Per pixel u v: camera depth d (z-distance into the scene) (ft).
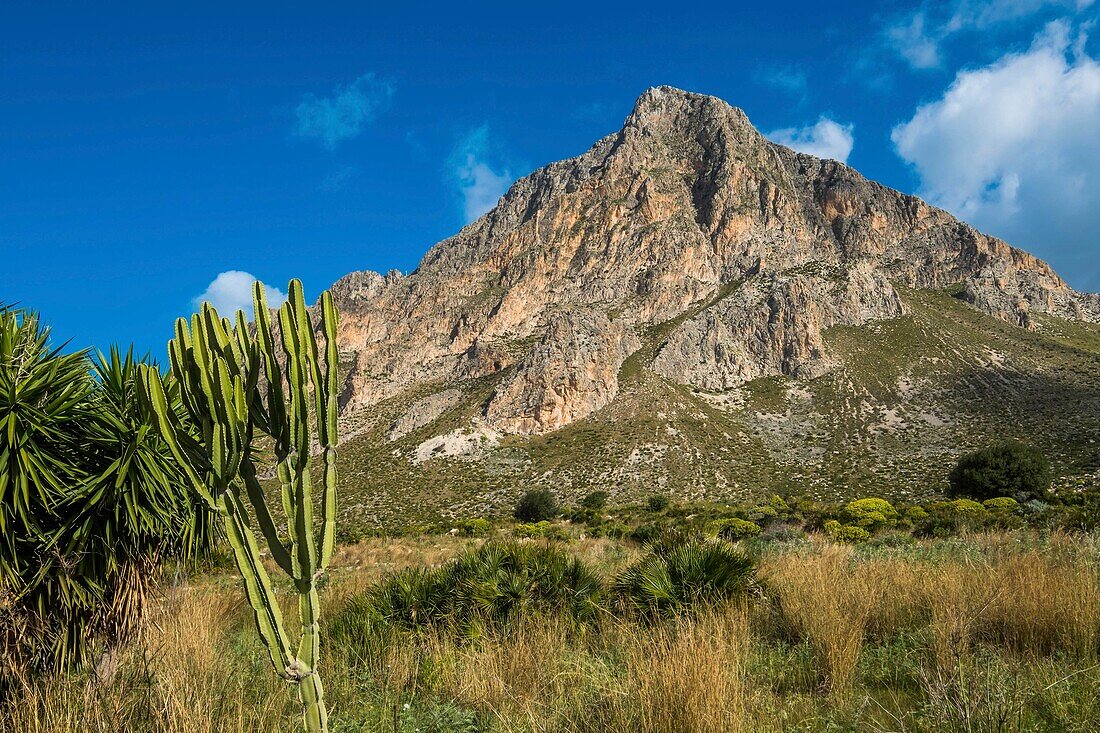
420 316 524.11
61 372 20.12
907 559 37.06
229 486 10.22
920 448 273.95
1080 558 29.58
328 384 10.83
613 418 316.81
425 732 17.76
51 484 18.53
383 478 287.48
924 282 542.16
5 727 15.80
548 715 17.98
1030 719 15.47
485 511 239.09
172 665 19.04
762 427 317.63
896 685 19.53
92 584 19.49
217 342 10.14
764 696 18.24
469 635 25.91
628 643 22.90
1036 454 155.84
